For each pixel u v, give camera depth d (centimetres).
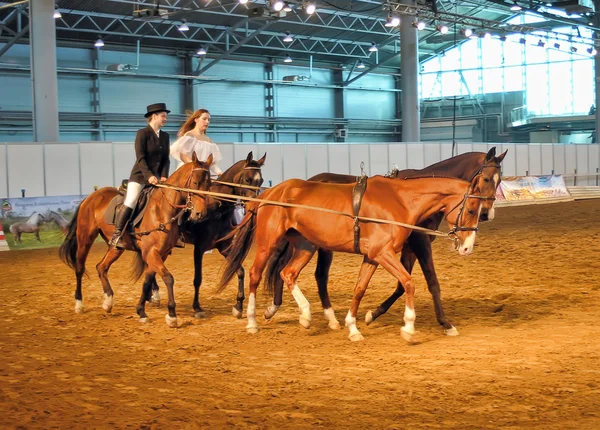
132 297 1140
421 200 778
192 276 1364
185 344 802
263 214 834
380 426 507
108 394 606
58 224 2020
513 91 4762
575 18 4375
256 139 3984
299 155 2689
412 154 3017
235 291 1182
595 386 592
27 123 3159
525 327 844
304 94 4228
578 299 1016
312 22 3750
